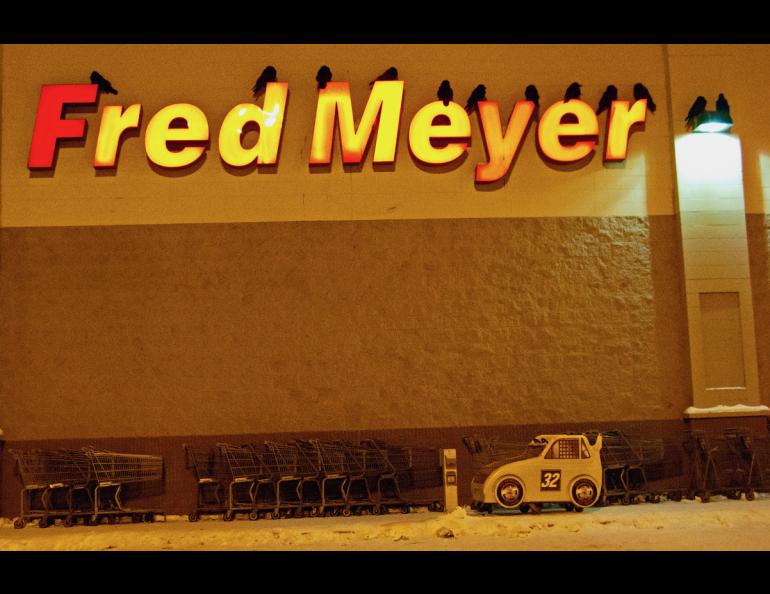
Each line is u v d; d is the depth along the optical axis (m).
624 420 16.45
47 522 15.23
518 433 16.31
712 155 17.03
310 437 16.19
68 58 16.92
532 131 17.08
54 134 16.52
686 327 16.59
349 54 17.09
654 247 16.91
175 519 15.82
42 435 16.11
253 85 16.97
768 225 17.16
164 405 16.22
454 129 16.75
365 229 16.69
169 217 16.61
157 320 16.39
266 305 16.48
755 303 16.92
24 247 16.48
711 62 17.36
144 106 16.88
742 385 16.55
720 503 15.55
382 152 16.66
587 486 14.48
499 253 16.72
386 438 16.23
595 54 17.33
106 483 15.35
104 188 16.64
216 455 16.12
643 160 17.11
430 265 16.64
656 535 12.29
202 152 16.67
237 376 16.31
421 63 17.14
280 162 16.80
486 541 12.09
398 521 14.37
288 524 14.52
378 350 16.44
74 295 16.41
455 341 16.48
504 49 17.23
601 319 16.66
